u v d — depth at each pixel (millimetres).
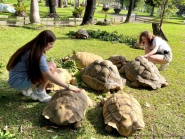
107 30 10391
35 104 3062
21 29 8805
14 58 2752
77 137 2488
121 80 3656
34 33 8344
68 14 19422
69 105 2594
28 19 11164
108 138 2520
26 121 2684
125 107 2639
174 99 3627
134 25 13289
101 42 7594
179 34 10414
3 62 4562
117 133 2615
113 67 3639
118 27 11812
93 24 12672
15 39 6941
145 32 4609
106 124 2695
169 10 10023
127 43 7617
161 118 3025
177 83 4289
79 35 7930
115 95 2898
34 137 2434
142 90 3871
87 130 2623
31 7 10211
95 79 3520
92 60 4367
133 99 2857
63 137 2463
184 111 3270
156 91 3873
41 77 2814
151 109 3250
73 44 6918
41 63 2648
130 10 15211
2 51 5406
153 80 3895
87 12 12195
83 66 4320
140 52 6520
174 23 17203
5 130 2488
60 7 28438
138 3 35250
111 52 6266
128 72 4098
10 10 16531
